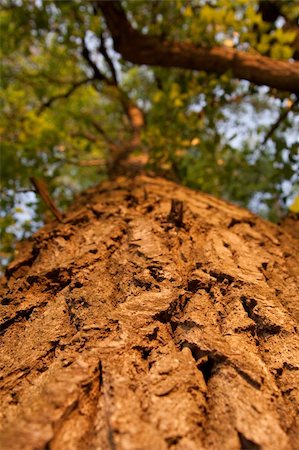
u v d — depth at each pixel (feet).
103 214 9.86
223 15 11.46
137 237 7.83
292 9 11.91
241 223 9.75
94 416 3.86
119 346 4.76
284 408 4.09
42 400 3.85
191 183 16.47
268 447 3.47
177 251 7.47
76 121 25.39
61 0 19.70
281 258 8.10
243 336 5.21
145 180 14.07
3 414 4.18
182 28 14.62
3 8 20.81
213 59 11.85
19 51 24.52
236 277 6.40
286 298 6.37
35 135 22.39
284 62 11.14
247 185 18.48
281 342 5.20
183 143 16.10
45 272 7.04
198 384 4.25
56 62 25.46
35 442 3.31
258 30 12.05
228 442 3.57
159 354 4.77
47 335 5.47
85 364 4.40
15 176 18.99
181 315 5.62
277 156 14.01
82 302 5.96
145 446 3.37
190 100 16.07
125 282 6.33
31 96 26.91
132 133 24.36
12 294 6.86
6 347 5.57
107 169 20.77
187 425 3.68
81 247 7.90
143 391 4.09
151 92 28.27
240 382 4.27
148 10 18.08
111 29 12.42
